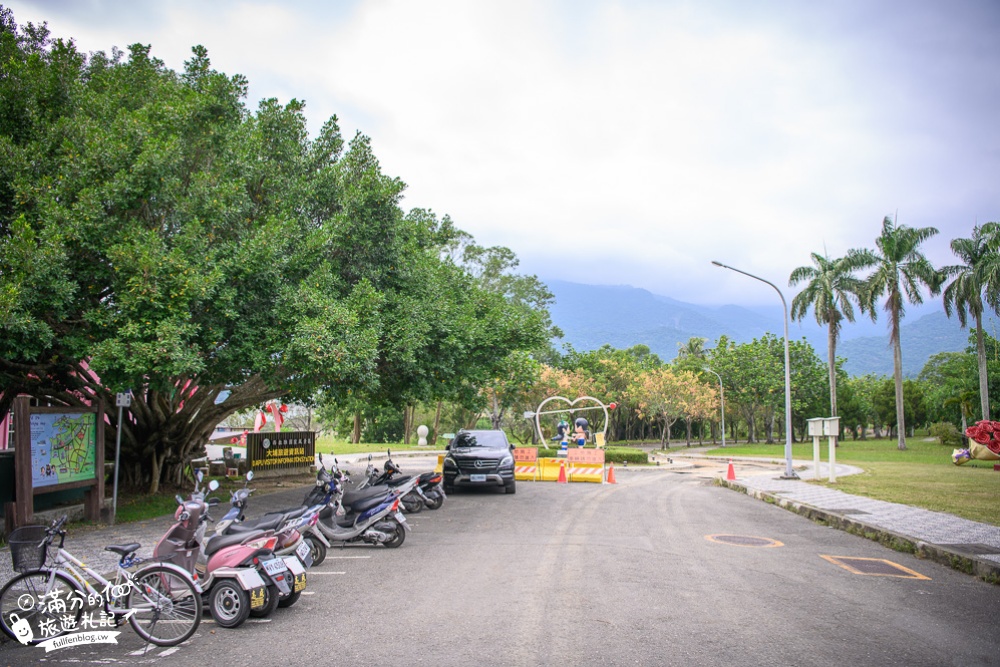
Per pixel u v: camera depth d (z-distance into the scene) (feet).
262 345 41.70
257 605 22.81
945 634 21.65
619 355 229.86
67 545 34.99
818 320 170.40
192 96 42.86
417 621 22.72
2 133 38.45
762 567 31.96
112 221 36.55
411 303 51.78
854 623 22.74
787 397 83.76
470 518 48.44
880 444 195.72
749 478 82.89
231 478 72.23
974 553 32.94
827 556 35.17
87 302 37.78
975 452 106.73
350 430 204.74
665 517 49.75
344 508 37.55
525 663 18.63
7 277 32.58
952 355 260.42
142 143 38.29
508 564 32.17
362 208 50.57
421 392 55.98
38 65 39.19
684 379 201.46
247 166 44.34
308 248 44.32
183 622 20.83
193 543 22.86
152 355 34.30
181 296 35.68
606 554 34.68
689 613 23.65
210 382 47.03
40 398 47.39
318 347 38.83
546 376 152.25
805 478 82.23
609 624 22.25
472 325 55.98
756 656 19.29
